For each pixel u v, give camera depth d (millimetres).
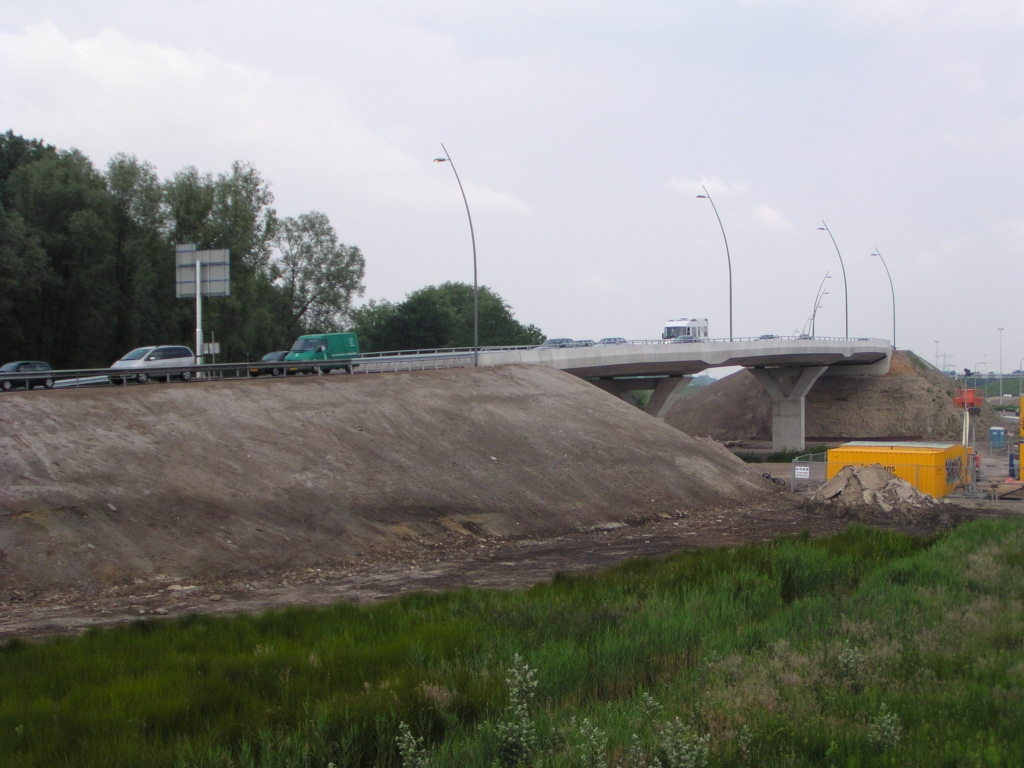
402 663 12320
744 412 111812
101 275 59500
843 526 33562
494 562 24906
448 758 8633
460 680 11211
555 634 13906
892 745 8625
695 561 21047
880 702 10070
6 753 8828
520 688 10391
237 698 10758
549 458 37312
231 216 69688
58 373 32688
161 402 30422
